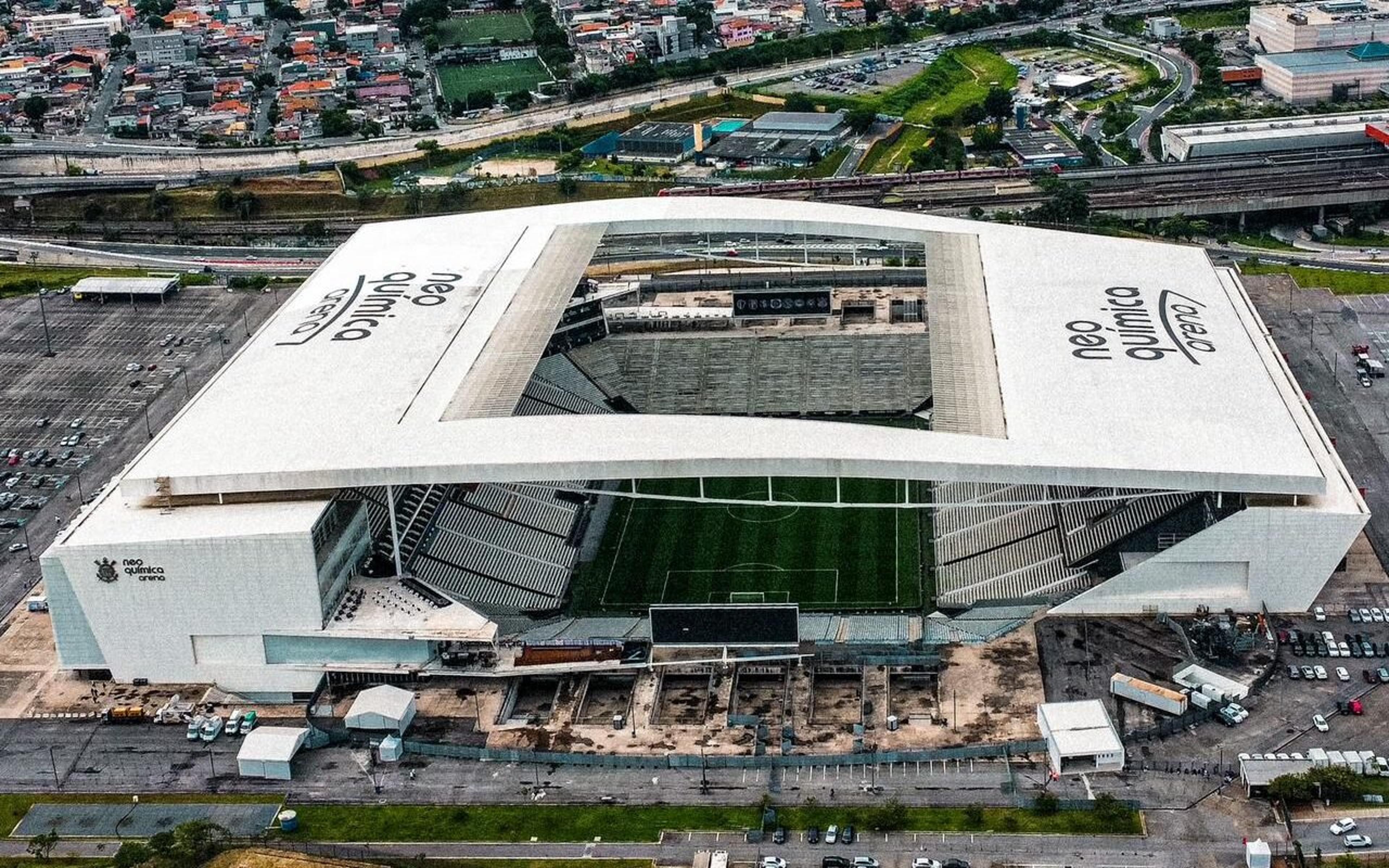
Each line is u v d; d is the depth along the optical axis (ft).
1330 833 643.45
